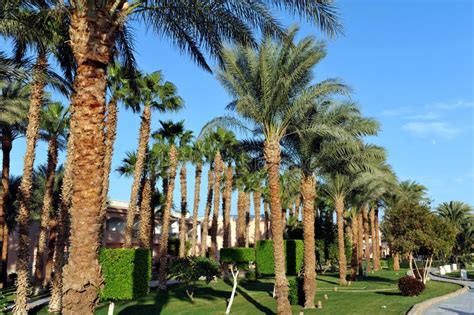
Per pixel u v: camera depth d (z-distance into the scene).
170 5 11.25
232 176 42.78
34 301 22.98
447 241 27.39
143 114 26.25
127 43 14.26
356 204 34.69
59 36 15.05
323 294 23.94
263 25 11.68
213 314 18.81
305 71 17.03
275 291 16.67
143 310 20.39
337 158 21.50
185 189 39.34
